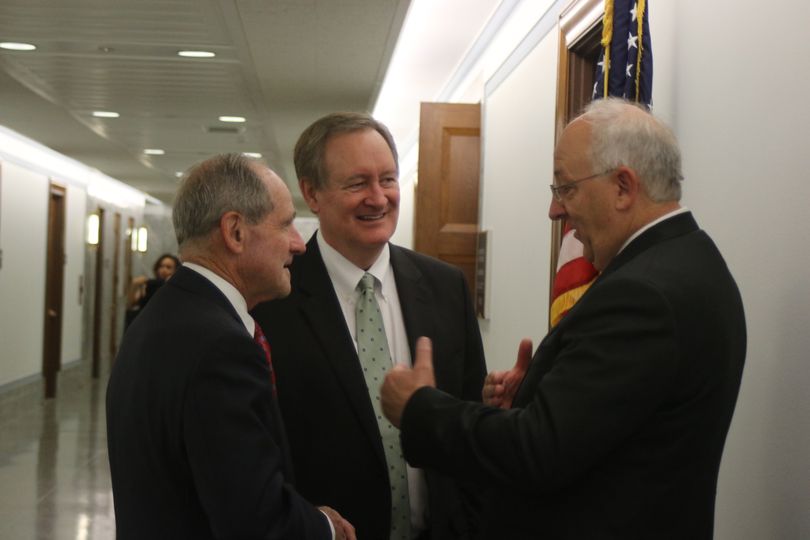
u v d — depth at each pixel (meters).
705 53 2.49
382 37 5.89
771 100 2.09
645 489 1.41
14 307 9.67
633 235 1.54
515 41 5.21
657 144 1.52
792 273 1.97
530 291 4.59
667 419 1.41
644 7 2.65
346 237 2.03
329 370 2.01
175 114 8.84
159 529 1.53
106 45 6.07
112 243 15.52
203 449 1.48
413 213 11.02
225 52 6.30
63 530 5.04
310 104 8.27
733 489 2.25
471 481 1.47
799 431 1.91
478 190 6.22
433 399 1.50
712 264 1.49
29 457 7.07
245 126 9.59
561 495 1.46
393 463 2.02
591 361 1.37
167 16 5.38
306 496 1.99
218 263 1.69
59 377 11.61
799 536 1.89
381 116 10.21
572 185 1.57
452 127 6.23
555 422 1.35
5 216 9.37
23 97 7.93
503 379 1.91
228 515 1.46
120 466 1.58
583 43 3.82
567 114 4.00
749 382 2.17
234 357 1.53
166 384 1.52
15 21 5.48
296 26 5.62
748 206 2.20
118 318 16.58
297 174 2.09
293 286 2.09
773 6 2.09
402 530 2.02
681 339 1.38
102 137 10.39
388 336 2.14
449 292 2.25
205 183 1.68
